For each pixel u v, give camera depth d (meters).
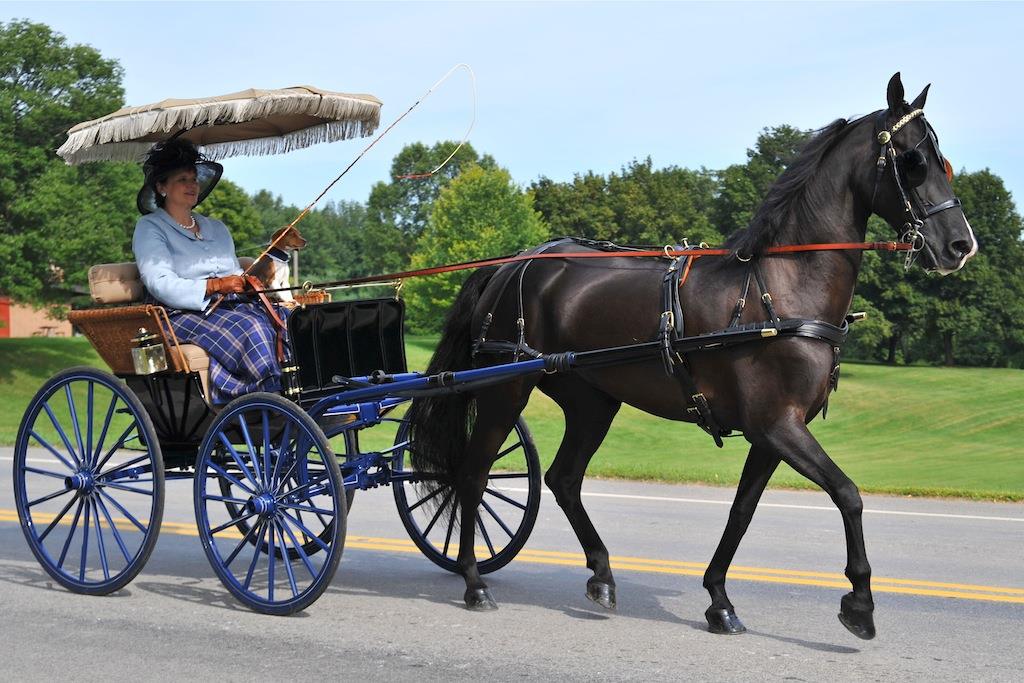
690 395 5.32
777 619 5.55
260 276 6.96
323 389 6.01
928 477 15.41
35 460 12.79
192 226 6.65
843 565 7.00
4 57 37.69
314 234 123.50
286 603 5.49
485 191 69.62
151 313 5.95
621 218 75.44
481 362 6.23
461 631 5.24
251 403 5.69
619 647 4.96
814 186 5.20
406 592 6.13
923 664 4.70
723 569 5.36
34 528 6.32
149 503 9.49
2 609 5.60
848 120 5.27
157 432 6.32
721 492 10.73
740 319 5.14
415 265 70.19
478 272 6.43
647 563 6.97
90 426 6.14
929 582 6.47
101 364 44.09
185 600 5.86
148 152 6.99
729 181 68.00
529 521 6.46
